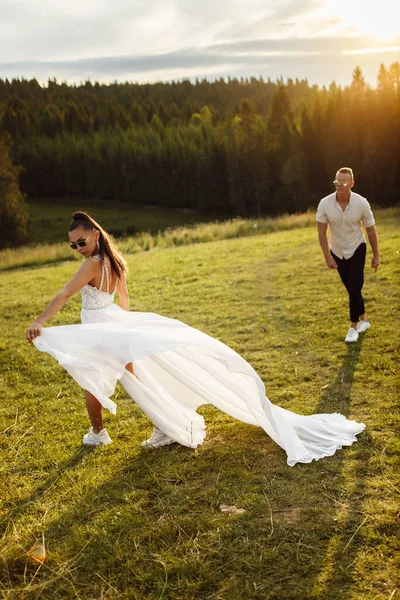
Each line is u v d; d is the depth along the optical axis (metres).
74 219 4.33
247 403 4.36
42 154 99.56
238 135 79.25
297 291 9.75
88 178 96.81
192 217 81.62
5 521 3.75
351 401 5.17
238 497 3.72
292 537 3.26
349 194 6.62
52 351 3.98
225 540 3.30
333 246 6.96
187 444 4.46
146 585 3.03
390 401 5.05
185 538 3.37
